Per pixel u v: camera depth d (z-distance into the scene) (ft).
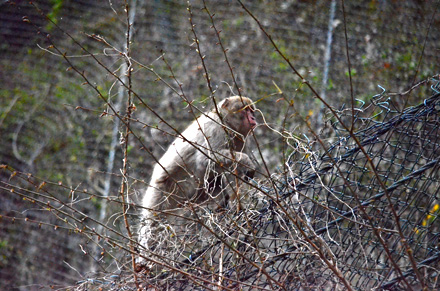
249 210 15.64
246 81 35.94
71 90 36.76
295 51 36.68
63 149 34.94
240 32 37.58
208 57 36.91
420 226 15.02
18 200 33.42
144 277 15.92
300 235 15.38
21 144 35.42
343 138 16.19
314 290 14.46
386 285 13.88
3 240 32.09
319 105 34.37
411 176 14.93
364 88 34.88
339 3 37.40
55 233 31.71
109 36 37.93
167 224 17.15
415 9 37.01
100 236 14.84
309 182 16.02
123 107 35.17
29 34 38.45
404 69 35.22
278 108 34.73
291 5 37.88
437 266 14.35
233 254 15.83
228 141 16.61
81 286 16.35
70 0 39.11
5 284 30.71
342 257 14.90
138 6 38.37
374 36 36.50
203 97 35.22
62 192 33.53
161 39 37.55
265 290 13.76
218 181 22.20
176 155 23.81
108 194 32.45
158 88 35.91
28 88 37.17
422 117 16.11
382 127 16.08
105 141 34.42
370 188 15.85
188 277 14.60
